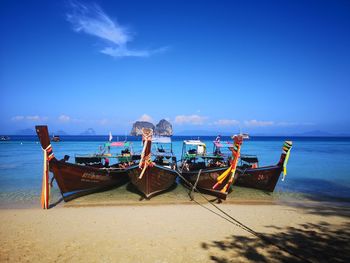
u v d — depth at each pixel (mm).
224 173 14930
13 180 20781
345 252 8477
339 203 15062
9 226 10602
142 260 7871
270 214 12547
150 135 14445
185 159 21469
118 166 19391
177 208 13531
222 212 12820
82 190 15398
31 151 46938
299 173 25984
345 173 26000
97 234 9781
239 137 14586
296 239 9461
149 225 10766
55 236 9594
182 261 7820
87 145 66000
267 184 17359
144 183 14820
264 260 7883
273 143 92812
